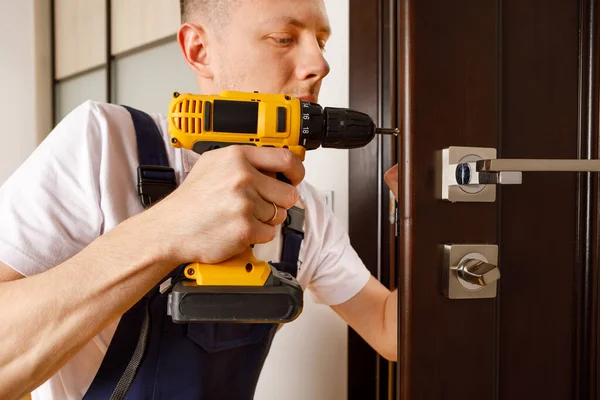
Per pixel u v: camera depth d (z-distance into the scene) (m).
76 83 2.41
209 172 0.46
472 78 0.51
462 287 0.51
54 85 2.57
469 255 0.51
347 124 0.52
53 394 0.59
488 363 0.52
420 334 0.50
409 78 0.49
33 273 0.51
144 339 0.51
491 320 0.53
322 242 0.82
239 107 0.50
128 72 2.04
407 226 0.50
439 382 0.51
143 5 1.90
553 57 0.56
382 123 1.12
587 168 0.47
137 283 0.46
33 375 0.44
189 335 0.59
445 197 0.50
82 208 0.54
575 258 0.58
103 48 2.16
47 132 2.54
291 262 0.70
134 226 0.47
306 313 1.27
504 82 0.54
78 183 0.54
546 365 0.56
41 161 0.54
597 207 0.56
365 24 1.12
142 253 0.45
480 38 0.52
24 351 0.43
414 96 0.49
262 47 0.63
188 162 0.64
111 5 2.11
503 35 0.54
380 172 1.14
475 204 0.52
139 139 0.60
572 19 0.57
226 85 0.66
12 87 2.40
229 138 0.50
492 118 0.52
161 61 1.82
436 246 0.51
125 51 2.02
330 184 1.23
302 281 0.82
